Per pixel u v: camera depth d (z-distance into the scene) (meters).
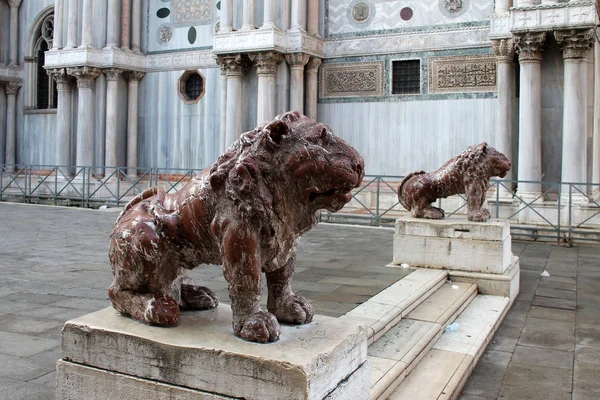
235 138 17.42
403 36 16.94
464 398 4.46
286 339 3.01
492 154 7.87
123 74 20.44
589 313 6.82
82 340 3.14
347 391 3.04
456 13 16.27
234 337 3.01
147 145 20.77
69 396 3.17
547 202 13.12
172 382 2.91
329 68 17.97
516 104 14.88
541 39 13.05
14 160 24.64
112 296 3.39
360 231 12.57
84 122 19.97
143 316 3.21
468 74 16.14
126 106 20.62
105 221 13.89
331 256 9.07
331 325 3.29
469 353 5.02
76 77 20.27
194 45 19.95
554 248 11.52
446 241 7.70
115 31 20.03
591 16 12.43
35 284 6.81
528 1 13.25
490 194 14.86
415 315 5.69
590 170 13.70
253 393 2.73
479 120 16.02
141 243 3.19
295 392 2.64
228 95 17.47
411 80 16.98
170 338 2.98
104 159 20.28
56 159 21.50
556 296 7.62
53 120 23.70
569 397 4.48
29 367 4.08
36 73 24.48
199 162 19.89
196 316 3.44
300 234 3.20
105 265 8.12
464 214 15.42
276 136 2.95
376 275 7.36
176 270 3.34
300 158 2.89
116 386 3.03
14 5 24.45
